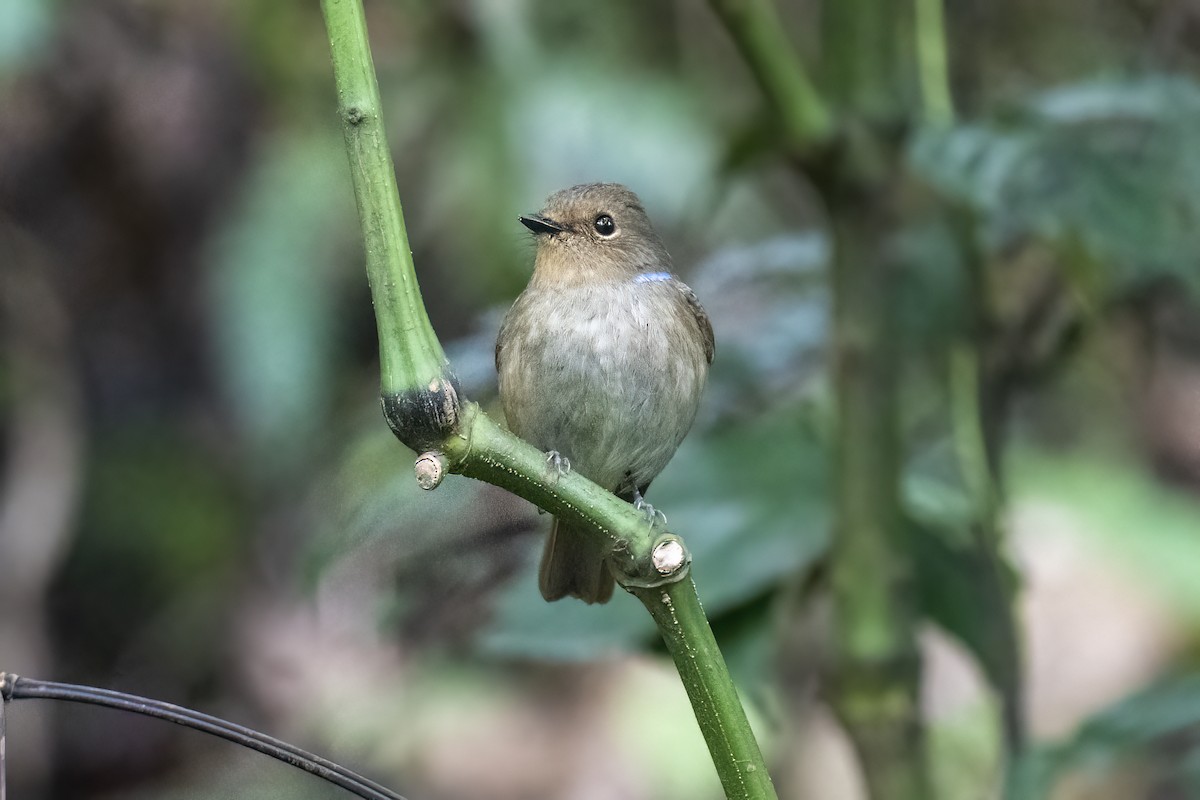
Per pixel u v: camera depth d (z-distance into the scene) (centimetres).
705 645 471
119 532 1191
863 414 745
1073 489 1232
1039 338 860
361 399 1035
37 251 1141
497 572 961
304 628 1108
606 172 1042
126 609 1183
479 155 1027
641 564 464
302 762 430
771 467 822
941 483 896
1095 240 688
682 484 826
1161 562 1218
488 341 923
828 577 788
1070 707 1166
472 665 1155
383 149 442
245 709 1129
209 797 1102
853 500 743
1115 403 1152
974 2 991
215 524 1174
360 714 1112
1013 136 679
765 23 714
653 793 1134
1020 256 870
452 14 1029
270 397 1007
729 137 789
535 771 1132
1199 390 1066
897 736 735
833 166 741
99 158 1109
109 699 423
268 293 1009
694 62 1124
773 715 774
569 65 1062
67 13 1071
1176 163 671
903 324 758
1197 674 699
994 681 798
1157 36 967
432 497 969
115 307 1170
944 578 805
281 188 1036
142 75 1094
